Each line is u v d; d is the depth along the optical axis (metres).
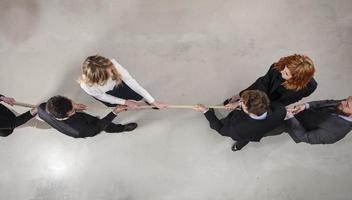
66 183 4.14
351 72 4.44
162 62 4.45
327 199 4.11
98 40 4.48
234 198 4.12
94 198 4.11
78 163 4.18
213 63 4.45
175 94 4.36
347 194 4.12
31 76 4.36
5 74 4.36
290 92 3.24
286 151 4.23
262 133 3.10
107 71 2.90
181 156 4.21
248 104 2.72
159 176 4.16
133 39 4.50
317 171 4.19
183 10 4.60
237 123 3.04
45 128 4.23
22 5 4.58
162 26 4.54
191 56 4.46
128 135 4.25
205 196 4.13
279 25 4.56
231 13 4.59
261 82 3.39
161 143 4.24
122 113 4.27
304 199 4.11
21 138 4.21
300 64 2.99
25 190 4.12
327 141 3.37
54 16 4.55
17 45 4.45
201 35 4.52
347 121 3.15
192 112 4.31
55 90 4.31
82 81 3.02
